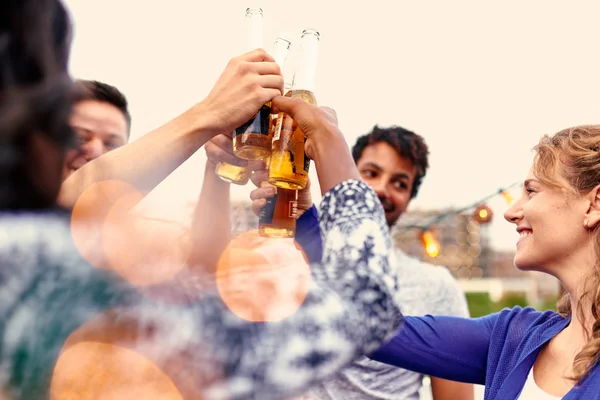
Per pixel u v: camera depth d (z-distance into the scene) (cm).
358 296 62
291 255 114
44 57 56
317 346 58
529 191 128
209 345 56
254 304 59
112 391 53
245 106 101
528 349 122
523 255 125
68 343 53
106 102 153
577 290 118
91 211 64
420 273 205
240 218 130
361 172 229
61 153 56
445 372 132
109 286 55
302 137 114
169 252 61
